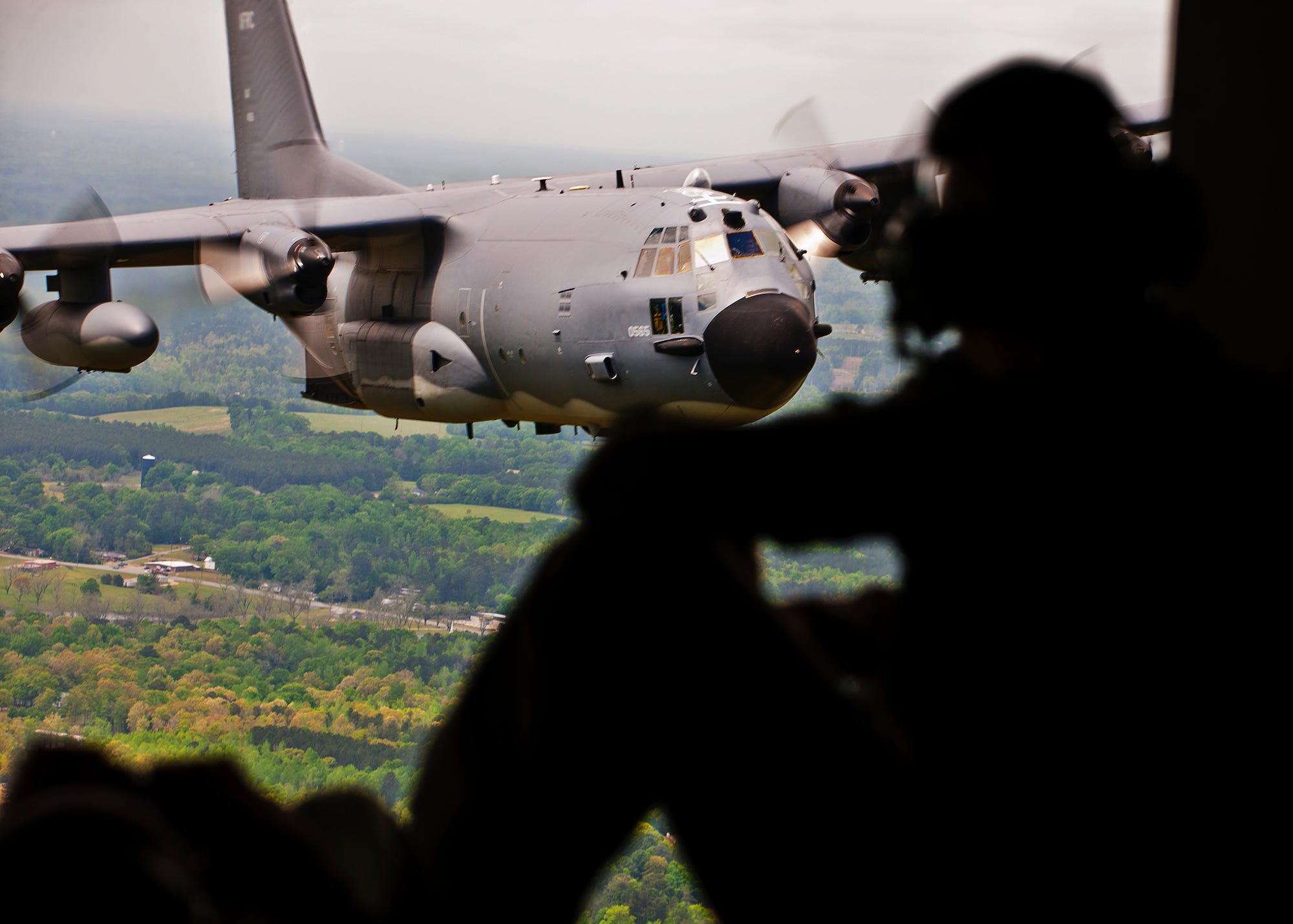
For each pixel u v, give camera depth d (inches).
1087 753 191.6
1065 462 192.1
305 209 2824.8
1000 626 194.7
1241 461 192.4
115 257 2714.1
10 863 159.2
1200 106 367.2
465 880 206.8
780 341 2206.0
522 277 2566.4
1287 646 190.1
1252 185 353.7
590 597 201.0
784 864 204.2
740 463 200.8
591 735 202.4
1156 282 205.8
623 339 2351.1
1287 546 189.8
